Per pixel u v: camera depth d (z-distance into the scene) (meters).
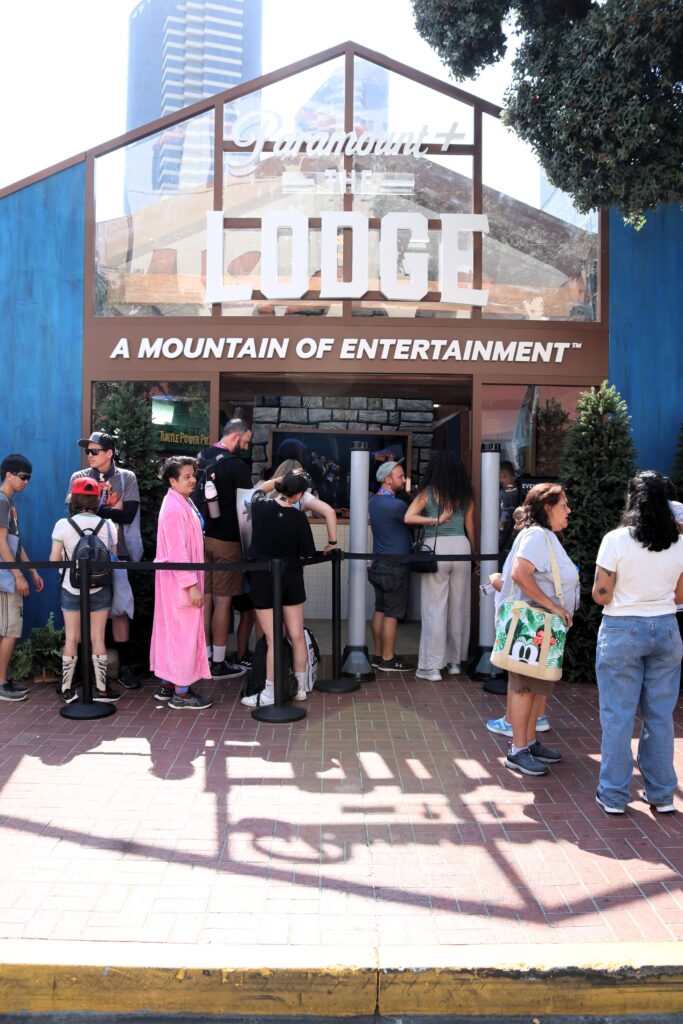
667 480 4.21
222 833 4.06
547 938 3.19
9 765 4.93
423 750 5.24
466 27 6.84
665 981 3.03
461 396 9.63
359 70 7.84
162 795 4.50
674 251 7.84
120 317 7.81
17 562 5.98
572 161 6.39
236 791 4.57
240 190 7.85
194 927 3.25
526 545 4.71
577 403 7.81
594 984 3.01
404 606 7.24
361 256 7.64
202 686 6.76
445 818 4.25
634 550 4.15
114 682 6.73
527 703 4.82
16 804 4.38
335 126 7.83
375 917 3.33
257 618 6.25
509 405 7.81
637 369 7.81
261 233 7.73
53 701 6.30
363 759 5.07
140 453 7.15
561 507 4.81
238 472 6.87
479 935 3.21
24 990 3.01
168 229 7.88
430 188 7.85
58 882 3.58
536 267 7.86
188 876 3.64
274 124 7.82
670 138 6.08
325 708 6.12
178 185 7.88
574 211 7.85
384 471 7.09
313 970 2.99
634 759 5.15
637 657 4.20
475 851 3.90
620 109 5.89
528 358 7.75
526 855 3.86
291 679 6.21
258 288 7.81
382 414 10.37
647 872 3.70
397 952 3.09
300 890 3.54
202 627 6.12
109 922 3.28
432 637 6.90
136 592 7.00
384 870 3.71
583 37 6.02
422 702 6.30
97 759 5.04
